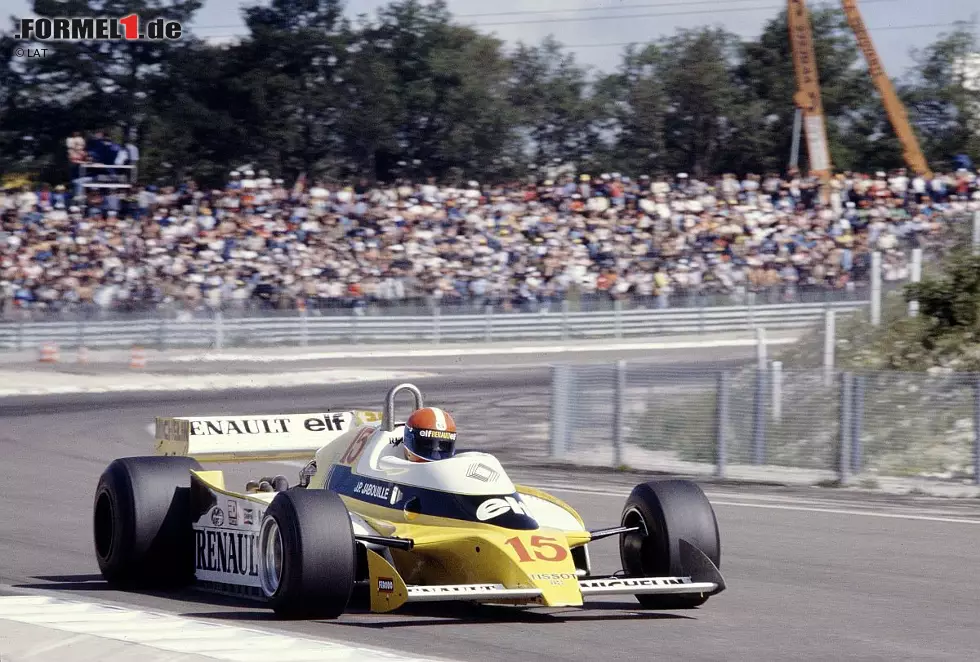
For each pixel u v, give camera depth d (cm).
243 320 13350
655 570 2803
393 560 2877
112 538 3102
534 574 2506
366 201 14588
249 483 3375
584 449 6712
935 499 5212
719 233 14638
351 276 13862
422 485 2806
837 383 5806
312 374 11675
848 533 4338
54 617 2595
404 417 8906
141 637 2355
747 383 6094
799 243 14562
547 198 14912
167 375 11594
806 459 5862
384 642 2456
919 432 5609
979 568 3669
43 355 12725
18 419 8838
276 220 14225
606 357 13000
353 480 3002
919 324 7181
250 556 2870
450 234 14438
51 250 13312
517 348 13850
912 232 14400
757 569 3625
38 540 4138
